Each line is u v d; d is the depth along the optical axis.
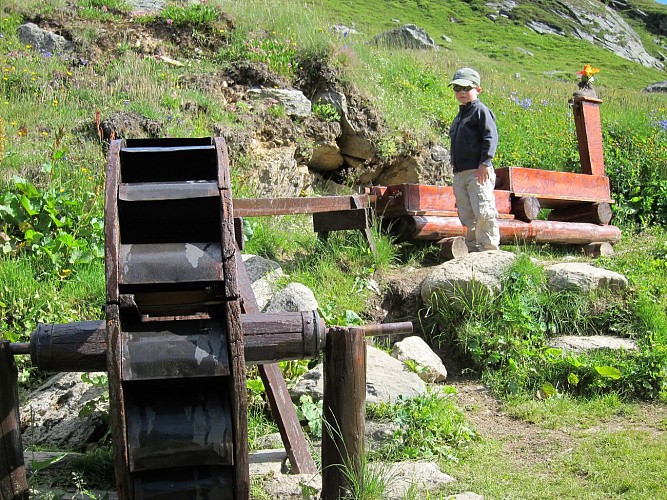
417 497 4.36
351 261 8.23
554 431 5.62
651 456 4.93
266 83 11.63
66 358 3.72
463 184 8.32
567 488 4.50
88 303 6.93
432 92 15.09
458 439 5.37
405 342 6.75
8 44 11.38
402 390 5.64
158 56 11.77
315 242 8.58
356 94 12.05
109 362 3.36
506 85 20.23
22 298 6.72
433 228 8.67
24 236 7.44
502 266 7.40
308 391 5.63
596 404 6.10
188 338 3.54
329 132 11.45
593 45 41.94
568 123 16.08
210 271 3.60
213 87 11.21
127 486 3.39
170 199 3.76
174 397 3.55
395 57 16.41
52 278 7.11
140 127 9.46
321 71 12.05
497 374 6.68
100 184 8.22
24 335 6.50
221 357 3.48
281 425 4.86
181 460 3.43
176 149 4.14
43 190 7.81
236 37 12.62
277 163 10.48
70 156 8.65
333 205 7.94
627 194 12.02
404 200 8.58
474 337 7.01
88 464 4.71
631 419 5.82
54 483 4.58
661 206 11.80
